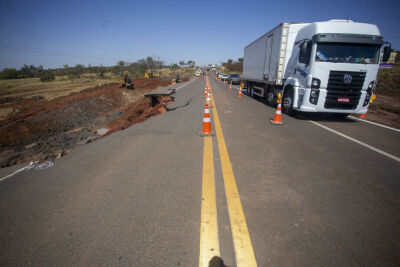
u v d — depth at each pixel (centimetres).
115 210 265
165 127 682
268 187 318
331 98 737
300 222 243
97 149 495
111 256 198
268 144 518
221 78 3959
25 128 773
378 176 357
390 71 2950
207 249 204
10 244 216
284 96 944
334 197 294
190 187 317
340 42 704
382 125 737
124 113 1062
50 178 358
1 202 293
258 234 224
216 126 693
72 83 2859
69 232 230
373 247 208
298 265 187
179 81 3488
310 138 572
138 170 378
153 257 196
